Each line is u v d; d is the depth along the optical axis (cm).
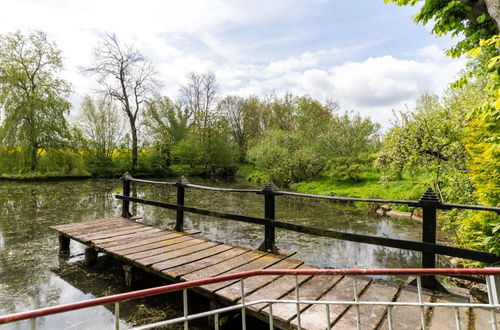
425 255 273
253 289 272
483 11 314
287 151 1934
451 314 225
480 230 393
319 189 1614
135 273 379
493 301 141
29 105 1789
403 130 762
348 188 1522
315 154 1873
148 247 409
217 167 2669
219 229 727
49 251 523
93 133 2228
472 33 354
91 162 2195
